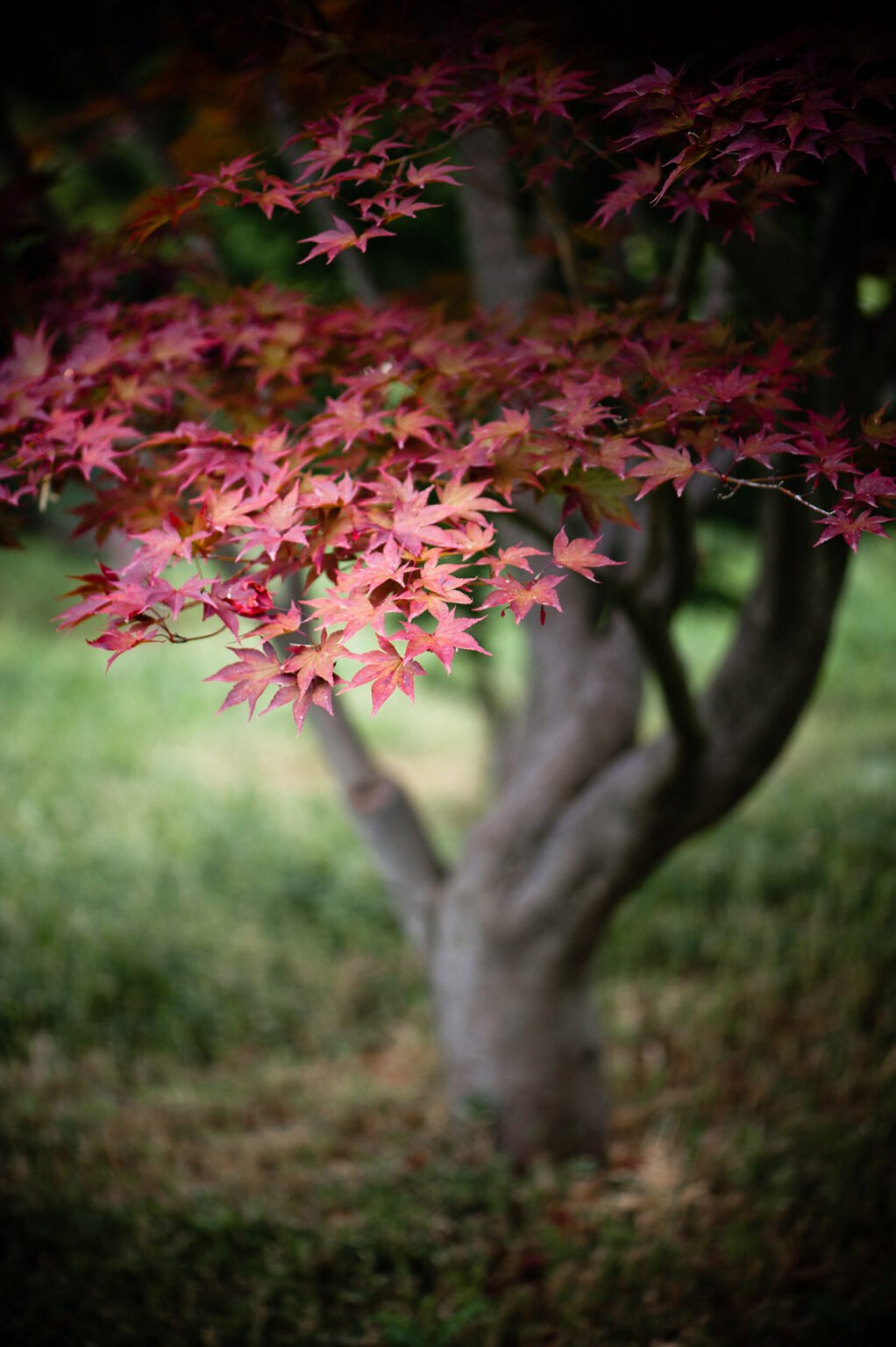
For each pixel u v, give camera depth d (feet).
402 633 3.96
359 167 5.29
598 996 13.12
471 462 4.91
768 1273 8.47
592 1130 10.27
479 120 5.78
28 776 18.58
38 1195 9.11
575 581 10.80
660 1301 8.29
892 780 18.40
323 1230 8.82
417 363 6.30
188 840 16.74
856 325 7.55
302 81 7.70
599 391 5.13
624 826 9.45
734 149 4.14
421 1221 8.93
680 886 15.43
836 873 14.90
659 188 5.77
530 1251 8.80
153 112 10.77
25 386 5.70
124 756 20.26
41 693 23.08
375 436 5.54
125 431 5.46
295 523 4.56
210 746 21.71
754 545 30.25
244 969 13.70
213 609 4.17
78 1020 12.30
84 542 34.37
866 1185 9.30
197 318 6.62
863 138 4.03
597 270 8.53
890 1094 10.61
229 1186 9.60
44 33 12.38
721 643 29.17
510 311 10.27
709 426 4.88
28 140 10.66
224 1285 8.20
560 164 6.03
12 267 7.16
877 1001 12.32
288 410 6.89
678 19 5.90
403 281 15.70
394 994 13.75
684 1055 11.98
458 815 19.33
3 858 15.28
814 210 9.02
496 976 10.00
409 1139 10.55
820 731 22.68
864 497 4.34
